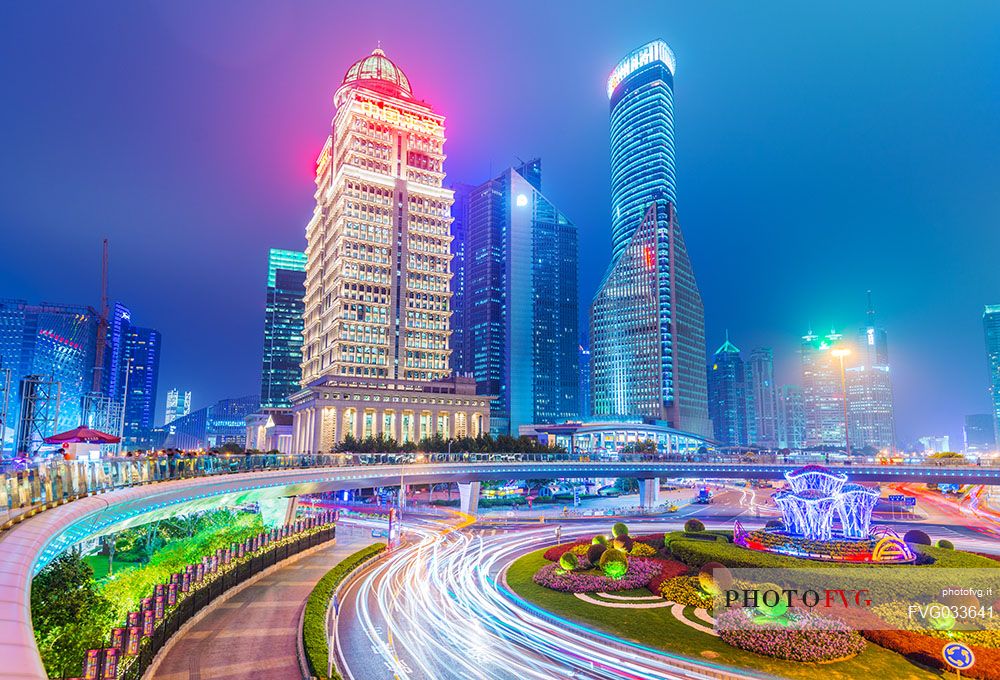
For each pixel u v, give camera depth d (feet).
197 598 125.49
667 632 113.19
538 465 337.11
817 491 158.20
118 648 85.40
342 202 601.62
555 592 143.13
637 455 378.12
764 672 94.63
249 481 180.24
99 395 527.40
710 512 349.00
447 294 632.79
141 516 127.24
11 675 27.43
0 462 119.14
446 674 96.63
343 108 654.12
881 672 94.73
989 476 298.97
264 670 98.94
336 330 596.70
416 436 575.79
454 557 195.31
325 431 541.75
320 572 172.24
